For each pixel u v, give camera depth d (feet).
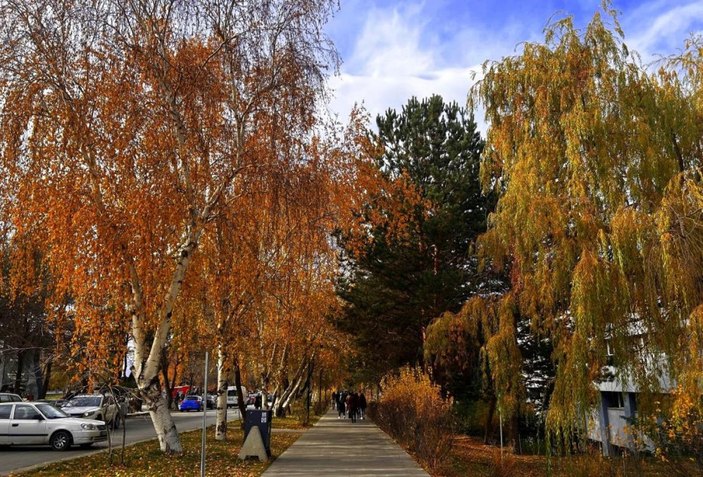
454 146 78.95
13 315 94.12
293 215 46.78
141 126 41.14
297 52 46.09
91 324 39.55
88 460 46.29
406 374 67.87
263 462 47.52
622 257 31.45
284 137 44.88
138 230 39.22
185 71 42.34
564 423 34.12
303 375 134.62
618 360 32.94
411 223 71.36
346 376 178.70
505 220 40.88
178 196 42.09
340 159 60.80
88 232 38.91
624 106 36.76
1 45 39.45
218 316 57.36
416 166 81.00
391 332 80.74
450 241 71.15
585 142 37.52
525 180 39.22
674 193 31.48
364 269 83.87
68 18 40.22
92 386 41.70
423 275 68.49
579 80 39.78
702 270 29.58
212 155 47.06
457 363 66.54
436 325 54.90
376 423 106.42
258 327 77.41
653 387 32.24
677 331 30.63
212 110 44.45
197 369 195.42
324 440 69.97
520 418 68.44
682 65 38.22
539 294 38.22
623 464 36.01
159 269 42.22
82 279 38.40
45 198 39.17
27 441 60.49
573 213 36.35
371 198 69.00
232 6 45.34
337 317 82.53
